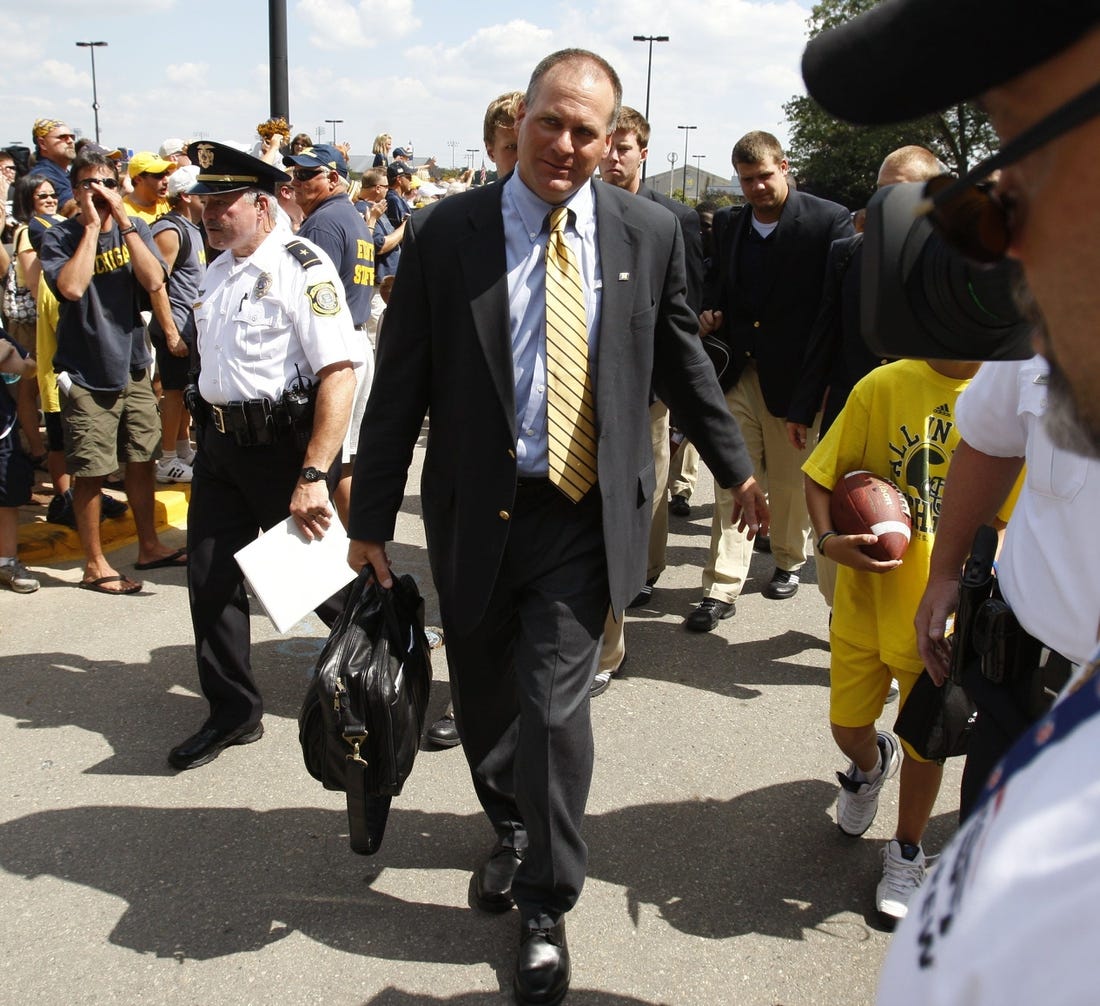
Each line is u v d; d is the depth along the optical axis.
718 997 2.42
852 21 0.63
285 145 7.27
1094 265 0.53
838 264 4.02
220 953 2.52
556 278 2.36
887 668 2.74
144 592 4.85
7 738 3.50
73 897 2.71
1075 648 1.52
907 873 2.67
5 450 4.62
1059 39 0.51
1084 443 0.59
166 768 3.34
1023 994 0.46
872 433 2.67
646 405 2.49
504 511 2.38
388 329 2.50
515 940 2.58
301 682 3.96
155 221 6.39
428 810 3.14
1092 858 0.46
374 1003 2.37
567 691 2.36
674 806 3.19
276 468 3.30
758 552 5.67
